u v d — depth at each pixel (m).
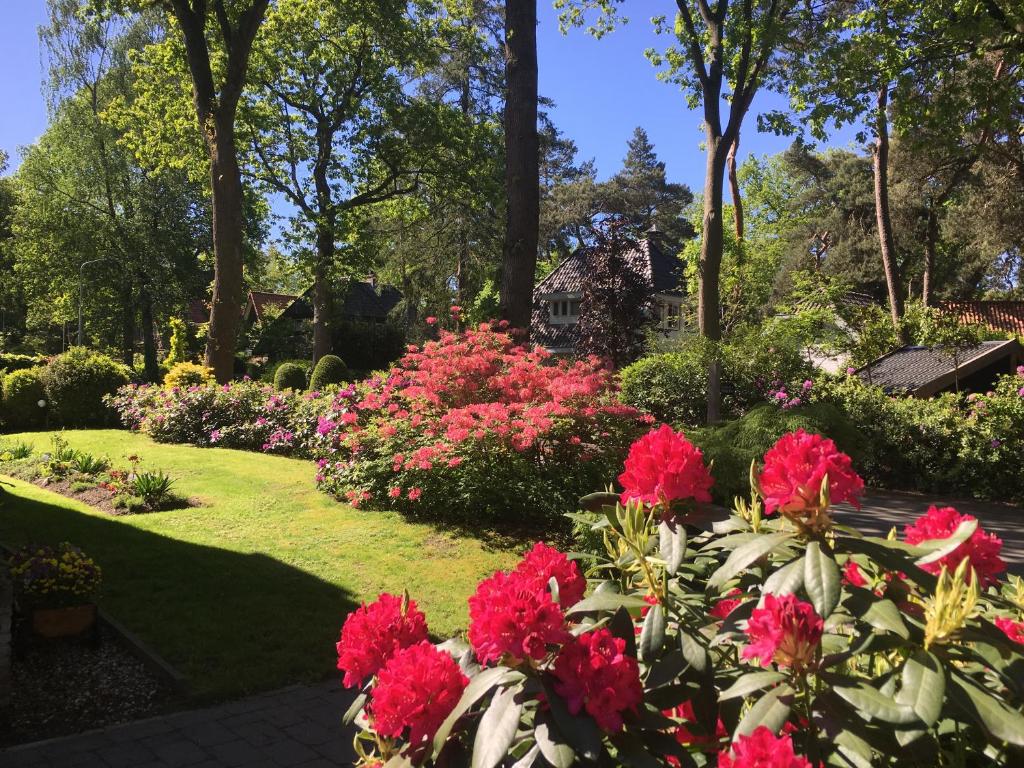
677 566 1.70
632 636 1.59
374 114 27.72
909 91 14.97
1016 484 10.80
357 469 9.27
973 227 26.56
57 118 36.66
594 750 1.34
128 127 35.25
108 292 38.09
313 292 31.22
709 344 14.35
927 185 27.17
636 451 1.90
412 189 28.97
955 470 11.27
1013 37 13.84
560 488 7.74
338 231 27.73
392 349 34.62
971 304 28.19
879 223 21.61
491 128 28.52
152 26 36.59
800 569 1.42
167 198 37.59
